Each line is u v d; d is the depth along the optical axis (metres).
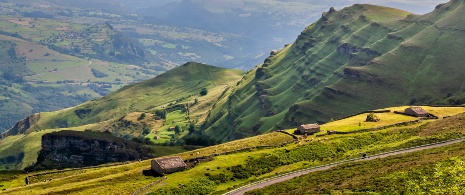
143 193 141.88
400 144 172.88
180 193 142.75
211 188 147.75
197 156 193.38
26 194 159.38
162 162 164.38
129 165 198.75
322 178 135.62
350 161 159.50
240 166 166.62
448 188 85.38
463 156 119.69
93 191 147.38
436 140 169.38
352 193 108.50
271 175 155.25
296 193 121.12
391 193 102.75
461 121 194.12
